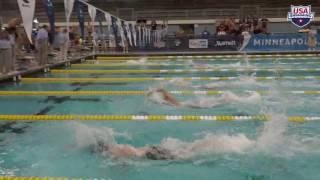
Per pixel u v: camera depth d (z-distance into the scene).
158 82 9.80
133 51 20.30
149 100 7.40
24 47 13.16
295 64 13.94
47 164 4.19
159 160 4.23
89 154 4.45
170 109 6.70
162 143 4.77
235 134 5.09
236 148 4.54
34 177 3.77
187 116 6.10
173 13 30.30
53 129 5.53
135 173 3.93
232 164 4.11
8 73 10.09
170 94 7.93
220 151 4.46
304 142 4.76
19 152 4.58
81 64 14.76
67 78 10.76
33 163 4.22
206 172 3.92
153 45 20.23
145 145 4.78
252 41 19.31
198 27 29.78
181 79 10.21
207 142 4.72
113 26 19.36
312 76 10.55
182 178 3.79
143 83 9.73
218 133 5.17
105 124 5.75
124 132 5.34
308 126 5.48
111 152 4.47
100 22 20.88
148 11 30.56
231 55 17.89
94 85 9.53
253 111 6.41
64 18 28.28
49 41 13.06
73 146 4.73
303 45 19.02
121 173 3.92
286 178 3.77
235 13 29.53
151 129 5.47
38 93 8.39
